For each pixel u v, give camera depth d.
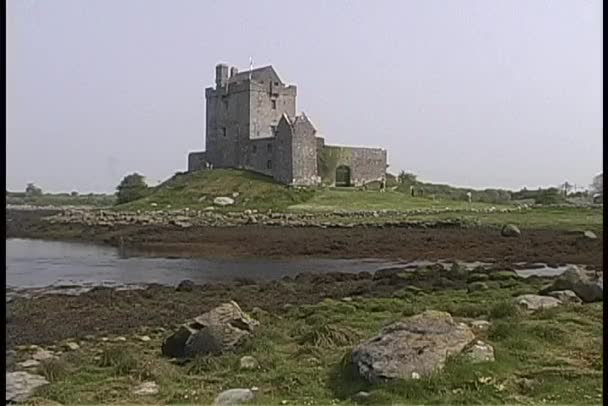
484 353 3.88
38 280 6.53
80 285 6.42
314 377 3.91
